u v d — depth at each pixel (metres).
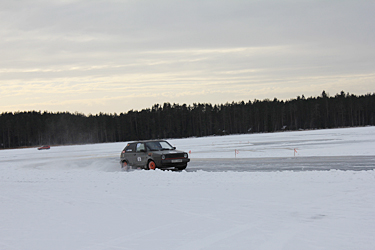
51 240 6.36
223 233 6.38
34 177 17.38
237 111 154.00
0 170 23.33
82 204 9.65
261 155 27.64
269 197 9.36
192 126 154.50
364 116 156.12
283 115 152.88
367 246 5.38
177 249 5.62
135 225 7.20
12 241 6.38
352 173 12.91
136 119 155.12
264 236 6.09
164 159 17.94
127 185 12.81
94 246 5.93
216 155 30.36
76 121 150.50
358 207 7.87
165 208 8.68
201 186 11.73
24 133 138.75
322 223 6.72
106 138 146.25
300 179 12.11
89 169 22.77
